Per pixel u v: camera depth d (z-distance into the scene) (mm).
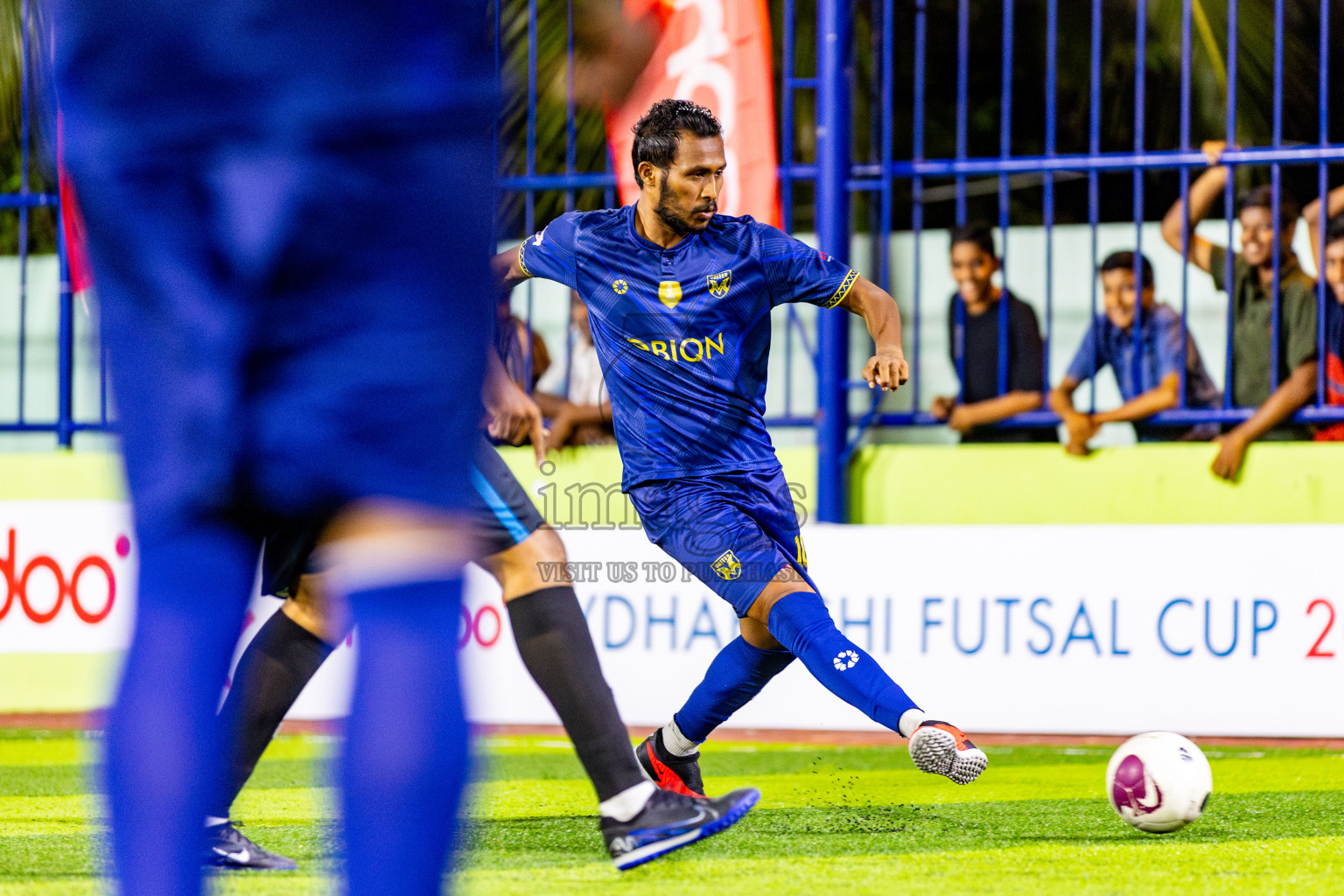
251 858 7273
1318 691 12711
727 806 6793
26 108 16422
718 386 8617
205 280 3191
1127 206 19328
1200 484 14633
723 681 8766
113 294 3289
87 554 14758
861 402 16016
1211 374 15328
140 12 3180
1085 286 15820
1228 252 14703
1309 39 17797
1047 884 6766
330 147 3143
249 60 3148
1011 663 13234
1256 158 14609
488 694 13703
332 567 3277
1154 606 13000
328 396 3145
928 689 13391
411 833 3109
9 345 17578
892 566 13492
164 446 3213
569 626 6836
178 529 3277
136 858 3109
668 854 7652
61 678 14750
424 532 3209
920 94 15547
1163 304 15125
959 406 15422
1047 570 13188
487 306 3355
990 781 10859
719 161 8461
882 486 15281
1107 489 14859
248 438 3178
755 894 6531
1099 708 13070
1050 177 15172
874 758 12625
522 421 8664
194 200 3213
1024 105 19766
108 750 3195
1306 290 14703
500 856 7621
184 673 3219
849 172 15234
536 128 16609
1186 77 14758
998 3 19422
